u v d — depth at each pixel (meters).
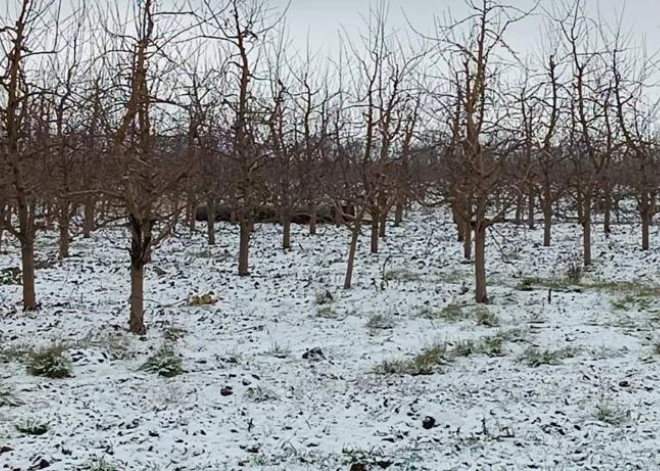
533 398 7.89
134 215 11.63
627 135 21.12
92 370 9.30
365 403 7.87
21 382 8.52
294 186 25.73
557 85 26.84
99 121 13.08
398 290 16.16
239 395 8.19
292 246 25.00
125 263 21.11
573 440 6.56
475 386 8.39
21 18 12.10
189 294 15.90
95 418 7.26
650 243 24.75
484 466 5.96
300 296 15.86
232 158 18.88
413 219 34.00
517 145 14.84
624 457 6.08
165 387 8.45
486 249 23.67
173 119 13.22
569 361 9.59
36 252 23.48
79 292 16.42
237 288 17.00
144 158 11.48
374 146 22.25
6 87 12.30
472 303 14.48
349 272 16.70
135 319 11.84
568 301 14.40
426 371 9.18
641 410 7.39
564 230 29.14
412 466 6.00
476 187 14.62
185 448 6.44
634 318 12.62
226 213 32.56
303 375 9.13
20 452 6.25
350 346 10.91
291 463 6.11
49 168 13.89
